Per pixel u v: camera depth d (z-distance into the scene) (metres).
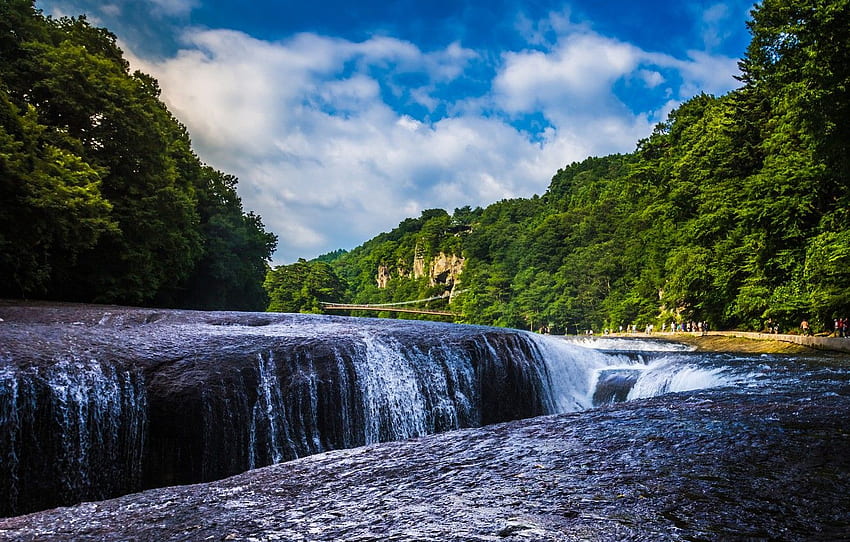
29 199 19.50
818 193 24.98
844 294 22.06
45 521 4.25
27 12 25.12
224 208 44.59
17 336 10.69
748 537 3.08
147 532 3.79
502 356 14.57
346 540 3.25
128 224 27.39
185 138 42.72
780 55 19.14
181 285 41.19
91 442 9.06
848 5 15.70
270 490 4.82
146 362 10.37
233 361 10.90
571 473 4.59
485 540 3.09
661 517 3.43
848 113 17.05
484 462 5.21
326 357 11.91
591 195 134.62
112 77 26.31
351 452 6.32
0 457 8.07
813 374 12.59
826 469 4.47
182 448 9.79
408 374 12.95
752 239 28.45
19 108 21.55
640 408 7.75
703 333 35.78
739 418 6.64
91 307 19.59
